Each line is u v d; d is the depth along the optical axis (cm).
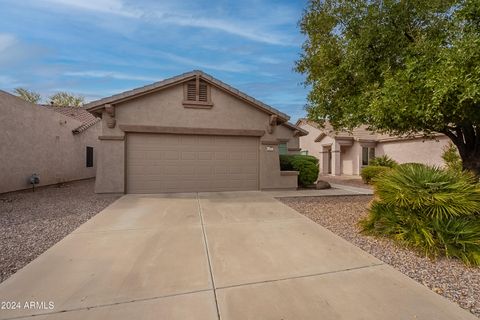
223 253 421
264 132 1095
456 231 405
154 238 493
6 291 306
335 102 757
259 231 538
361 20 640
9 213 697
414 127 642
